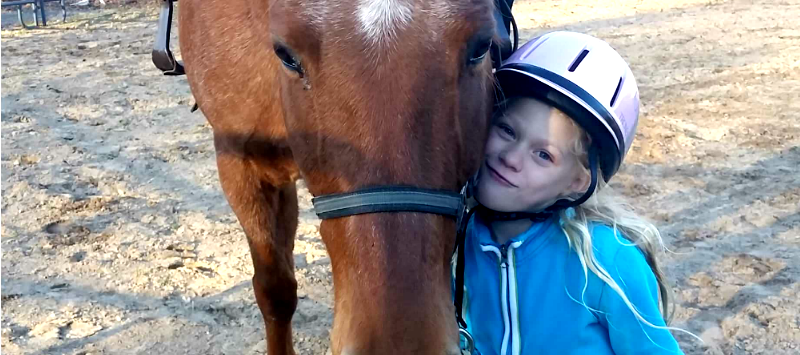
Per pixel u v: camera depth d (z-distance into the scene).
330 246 1.43
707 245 3.78
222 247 3.64
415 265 1.31
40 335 2.91
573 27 8.96
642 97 6.31
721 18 9.79
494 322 1.73
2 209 3.90
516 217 1.69
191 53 2.36
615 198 1.78
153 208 4.01
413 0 1.34
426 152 1.34
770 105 6.17
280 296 2.54
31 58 6.99
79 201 4.04
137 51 7.38
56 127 5.14
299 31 1.35
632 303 1.63
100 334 2.94
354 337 1.30
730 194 4.41
